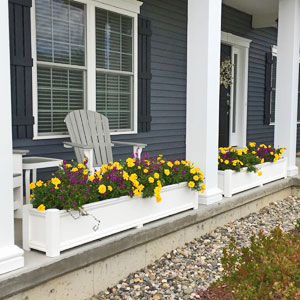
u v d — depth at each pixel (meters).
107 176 3.02
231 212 4.43
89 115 4.55
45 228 2.52
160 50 6.15
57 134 4.63
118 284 2.96
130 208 3.09
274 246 2.18
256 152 5.24
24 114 4.21
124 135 5.60
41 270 2.38
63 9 4.58
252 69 8.50
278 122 5.77
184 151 6.87
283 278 1.89
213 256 3.51
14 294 2.28
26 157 3.97
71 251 2.61
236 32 7.84
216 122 4.09
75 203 2.57
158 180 3.22
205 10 3.89
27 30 4.17
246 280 1.93
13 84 4.10
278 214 4.91
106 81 5.26
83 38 4.84
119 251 2.93
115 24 5.29
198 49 3.96
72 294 2.63
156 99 6.17
